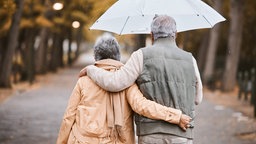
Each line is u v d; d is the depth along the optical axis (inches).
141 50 194.4
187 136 190.2
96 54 204.8
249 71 1606.8
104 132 194.7
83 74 202.1
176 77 190.9
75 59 3048.7
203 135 538.3
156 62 191.5
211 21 221.1
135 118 196.4
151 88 190.7
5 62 1091.3
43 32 1617.9
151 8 212.7
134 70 191.9
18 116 665.6
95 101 196.5
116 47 204.4
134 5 215.5
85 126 194.1
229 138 517.7
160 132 188.5
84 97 197.5
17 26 1089.4
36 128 567.8
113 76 192.5
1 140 486.3
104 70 196.7
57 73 1889.8
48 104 824.3
